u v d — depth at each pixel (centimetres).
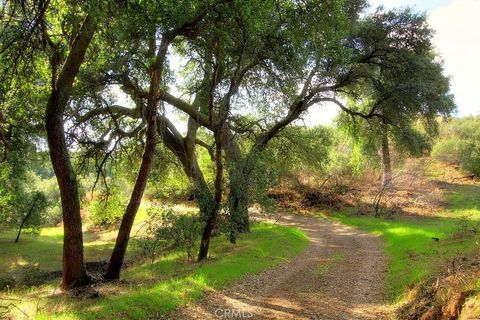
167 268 1716
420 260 1526
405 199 4497
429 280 1120
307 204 4544
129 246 2698
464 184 5141
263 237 2459
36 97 1523
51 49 1163
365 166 4997
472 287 803
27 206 3528
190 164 2708
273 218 4016
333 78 2480
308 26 1459
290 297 1256
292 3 1391
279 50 1619
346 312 1117
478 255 1220
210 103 1677
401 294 1202
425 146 3022
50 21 1128
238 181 1888
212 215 1808
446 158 6200
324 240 2694
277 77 1750
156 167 2461
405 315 980
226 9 1286
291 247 2233
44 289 1528
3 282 1898
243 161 1934
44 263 2630
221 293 1236
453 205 4259
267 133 2503
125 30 1188
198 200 1834
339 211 4262
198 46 1577
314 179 4906
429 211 4044
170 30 1333
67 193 1343
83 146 2150
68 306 1033
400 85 2578
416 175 5025
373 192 4753
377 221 3616
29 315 873
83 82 1673
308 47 1706
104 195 2775
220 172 1788
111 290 1281
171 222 1852
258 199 1969
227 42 1465
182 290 1171
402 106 2734
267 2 1295
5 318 854
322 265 1777
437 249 1692
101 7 916
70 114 1828
